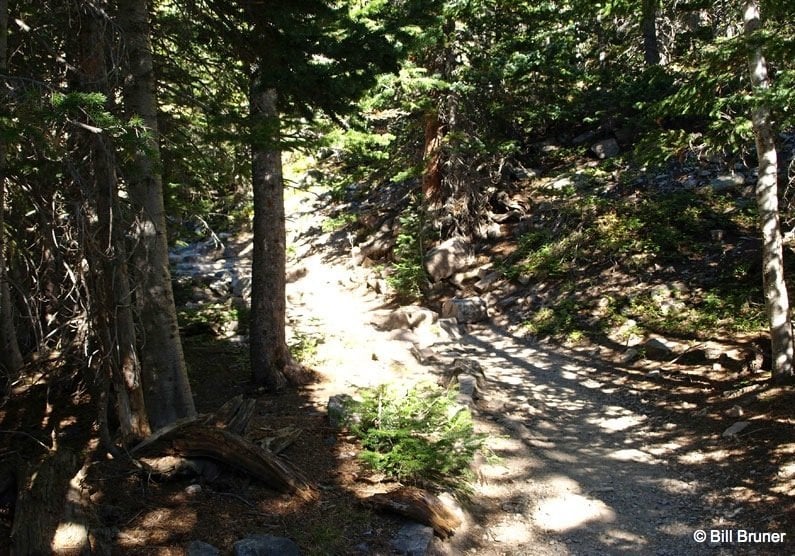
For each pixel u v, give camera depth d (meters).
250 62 8.67
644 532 7.70
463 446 8.62
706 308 14.50
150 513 6.60
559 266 17.84
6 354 11.19
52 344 11.88
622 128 22.42
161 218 8.41
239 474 7.35
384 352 13.84
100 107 5.87
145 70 8.07
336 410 9.35
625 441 10.38
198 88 10.41
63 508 5.93
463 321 17.30
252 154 11.46
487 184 21.27
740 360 12.13
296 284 22.47
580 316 15.96
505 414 11.41
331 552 6.32
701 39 17.88
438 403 9.14
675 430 10.43
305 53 7.95
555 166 22.80
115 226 7.49
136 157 8.00
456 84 17.75
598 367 13.75
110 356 7.39
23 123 5.81
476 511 8.02
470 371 13.00
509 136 22.70
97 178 7.48
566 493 8.71
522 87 19.78
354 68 7.80
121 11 8.02
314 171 28.58
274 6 7.32
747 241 16.22
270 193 11.46
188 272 21.88
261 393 11.30
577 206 19.52
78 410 10.16
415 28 11.25
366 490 7.55
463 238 20.28
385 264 21.73
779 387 10.49
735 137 11.19
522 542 7.53
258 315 11.51
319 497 7.25
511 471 9.32
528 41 18.20
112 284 7.50
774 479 8.21
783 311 10.62
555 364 14.25
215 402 10.88
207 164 11.25
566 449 10.20
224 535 6.34
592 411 11.74
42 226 8.12
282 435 8.50
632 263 16.84
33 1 8.08
